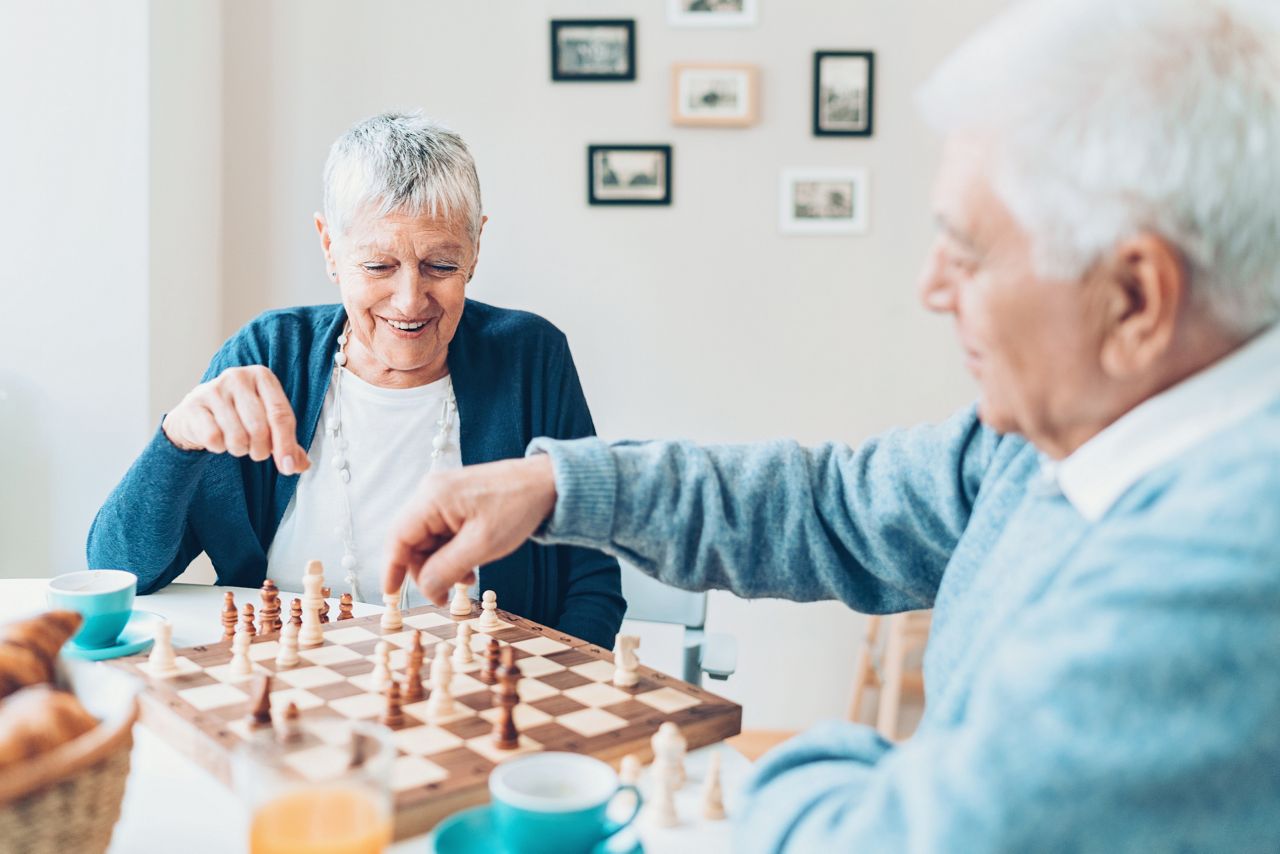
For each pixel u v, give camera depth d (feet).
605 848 2.77
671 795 3.07
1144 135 2.18
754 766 2.83
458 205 5.22
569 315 9.66
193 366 8.98
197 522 5.57
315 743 2.73
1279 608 1.96
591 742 3.33
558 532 3.55
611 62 9.40
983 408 2.78
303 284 9.63
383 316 5.34
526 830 2.59
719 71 9.37
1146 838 1.94
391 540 3.53
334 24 9.39
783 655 9.94
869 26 9.41
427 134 5.25
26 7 7.78
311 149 9.50
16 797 2.20
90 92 7.91
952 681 2.82
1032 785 1.95
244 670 3.78
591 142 9.50
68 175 7.94
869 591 3.96
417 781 3.01
